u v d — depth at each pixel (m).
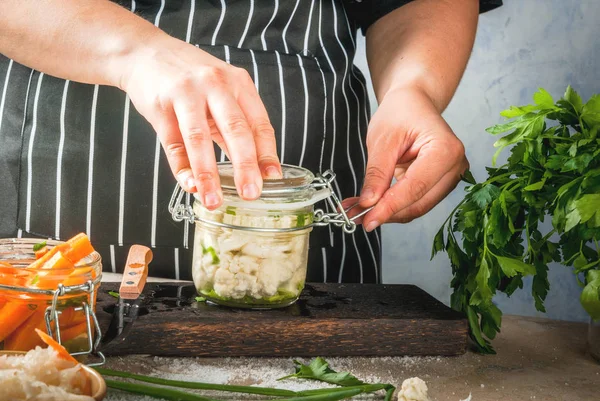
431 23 1.20
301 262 0.90
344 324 0.87
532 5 1.53
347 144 1.22
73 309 0.76
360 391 0.75
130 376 0.73
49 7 0.91
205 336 0.85
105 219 1.12
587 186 0.86
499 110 1.59
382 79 1.19
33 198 1.12
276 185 0.84
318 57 1.18
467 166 1.09
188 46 0.88
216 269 0.88
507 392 0.81
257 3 1.12
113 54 0.88
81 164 1.10
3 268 0.74
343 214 0.92
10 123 1.12
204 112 0.79
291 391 0.74
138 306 0.86
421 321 0.89
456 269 0.98
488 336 0.94
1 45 0.94
